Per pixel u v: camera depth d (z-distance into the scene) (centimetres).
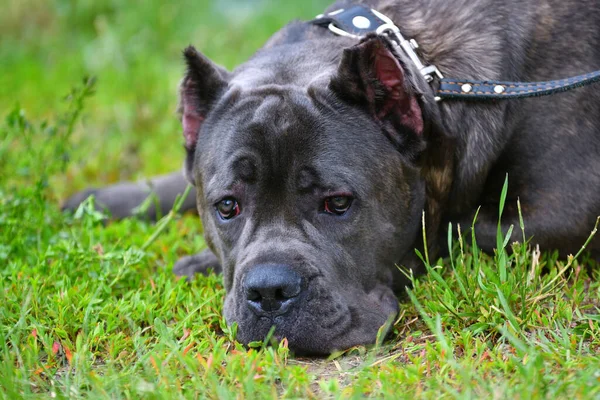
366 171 617
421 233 679
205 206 671
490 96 671
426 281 681
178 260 778
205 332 607
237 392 508
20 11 1600
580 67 713
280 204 609
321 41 714
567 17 724
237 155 616
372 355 534
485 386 486
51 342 597
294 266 576
